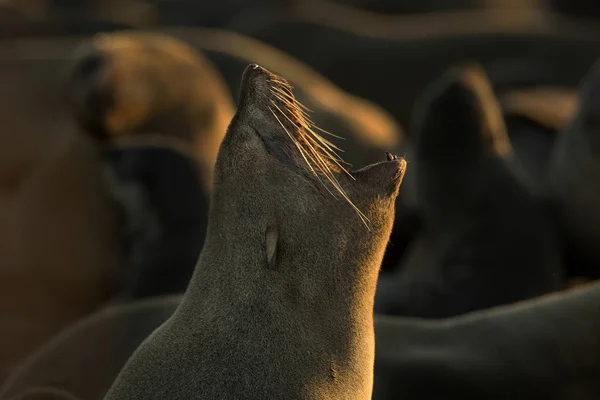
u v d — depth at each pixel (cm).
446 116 2812
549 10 7250
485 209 2731
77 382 1853
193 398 1241
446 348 1880
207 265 1293
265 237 1267
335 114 3912
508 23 5838
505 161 2842
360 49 5431
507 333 1888
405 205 3012
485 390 1827
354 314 1316
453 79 2859
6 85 4078
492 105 2891
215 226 1294
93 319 1958
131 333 1914
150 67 3222
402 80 5331
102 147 3031
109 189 2877
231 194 1283
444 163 2797
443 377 1831
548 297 1953
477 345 1883
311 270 1286
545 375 1838
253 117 1286
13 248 3109
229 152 1290
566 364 1844
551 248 2719
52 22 6075
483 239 2684
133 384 1258
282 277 1277
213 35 5216
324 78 5409
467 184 2766
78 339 1916
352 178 1303
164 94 3203
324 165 1291
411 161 3203
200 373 1251
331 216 1288
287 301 1277
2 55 4306
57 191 2972
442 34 5466
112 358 1878
